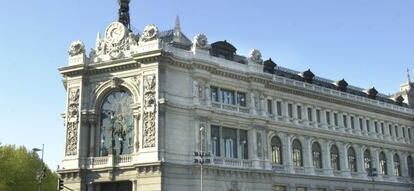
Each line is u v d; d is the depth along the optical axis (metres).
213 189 70.75
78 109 74.44
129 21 79.75
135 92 71.88
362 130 98.50
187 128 71.25
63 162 73.50
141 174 67.62
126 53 73.56
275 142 82.56
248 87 79.69
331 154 91.31
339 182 90.62
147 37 71.75
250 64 80.50
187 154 70.31
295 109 86.81
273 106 83.19
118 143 72.25
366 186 95.44
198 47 74.56
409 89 117.38
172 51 71.94
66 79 76.69
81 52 76.12
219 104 75.12
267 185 77.25
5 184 94.25
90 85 75.50
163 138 67.81
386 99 110.06
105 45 75.94
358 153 96.25
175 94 70.94
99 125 74.44
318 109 91.06
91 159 72.38
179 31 78.69
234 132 76.69
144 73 70.56
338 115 94.50
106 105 74.75
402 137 107.75
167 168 67.12
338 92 94.69
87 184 71.88
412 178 107.25
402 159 106.50
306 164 86.06
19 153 102.56
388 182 100.38
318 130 89.12
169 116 69.50
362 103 98.25
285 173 81.50
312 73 93.88
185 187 68.75
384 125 104.25
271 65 87.62
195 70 73.06
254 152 77.00
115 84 73.19
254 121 78.19
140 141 69.38
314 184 86.06
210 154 71.75
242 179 74.44
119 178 69.94
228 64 77.56
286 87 84.88
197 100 72.31
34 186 101.19
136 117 71.00
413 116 110.19
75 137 73.75
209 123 72.81
